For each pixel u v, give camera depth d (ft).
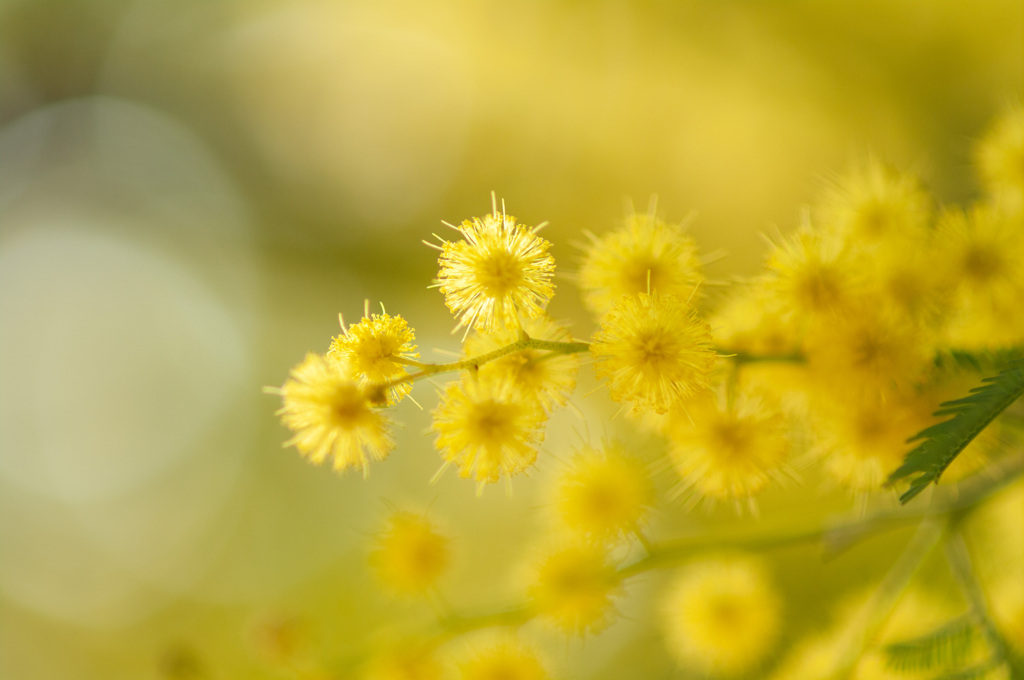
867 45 1.01
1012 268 0.60
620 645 0.84
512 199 1.19
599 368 0.56
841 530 0.63
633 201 1.11
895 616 0.64
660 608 0.69
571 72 1.15
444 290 0.56
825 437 0.60
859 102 1.02
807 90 1.03
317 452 0.56
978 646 0.60
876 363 0.59
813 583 0.79
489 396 0.56
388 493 1.16
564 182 1.16
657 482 0.62
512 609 0.65
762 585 0.67
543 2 1.16
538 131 1.18
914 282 0.60
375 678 0.65
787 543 0.63
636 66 1.12
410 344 0.56
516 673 0.63
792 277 0.59
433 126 1.25
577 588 0.62
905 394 0.59
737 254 1.04
